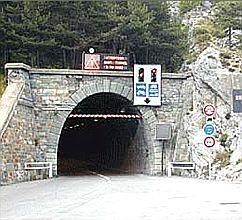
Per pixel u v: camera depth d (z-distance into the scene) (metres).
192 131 34.91
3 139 27.67
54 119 35.62
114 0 46.88
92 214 13.97
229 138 31.83
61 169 54.53
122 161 48.62
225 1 56.84
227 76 34.41
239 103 31.09
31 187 24.69
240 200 17.39
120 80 36.97
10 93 31.88
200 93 35.44
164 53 49.44
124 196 19.33
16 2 43.25
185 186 24.53
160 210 14.79
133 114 40.22
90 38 44.88
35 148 34.47
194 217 13.31
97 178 34.12
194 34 60.44
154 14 48.09
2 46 42.78
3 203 17.00
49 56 45.00
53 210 14.97
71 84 36.06
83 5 44.97
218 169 30.69
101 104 45.75
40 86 35.56
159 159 37.38
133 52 48.47
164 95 37.50
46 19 42.47
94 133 58.47
